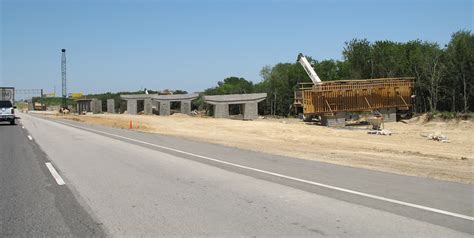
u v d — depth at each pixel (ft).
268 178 38.32
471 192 31.91
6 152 62.44
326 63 304.91
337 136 126.62
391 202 28.58
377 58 234.38
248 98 260.62
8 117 147.95
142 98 320.50
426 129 155.53
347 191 32.30
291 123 185.16
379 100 186.70
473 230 22.33
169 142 77.82
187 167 45.62
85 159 53.21
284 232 22.24
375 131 137.28
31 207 28.19
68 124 154.10
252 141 93.35
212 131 137.59
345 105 180.14
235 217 25.20
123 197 30.91
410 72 212.23
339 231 22.33
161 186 34.96
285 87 303.68
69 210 27.30
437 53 199.00
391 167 48.06
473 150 90.84
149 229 22.97
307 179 37.68
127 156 56.13
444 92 196.24
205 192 32.40
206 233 22.17
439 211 26.11
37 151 63.52
